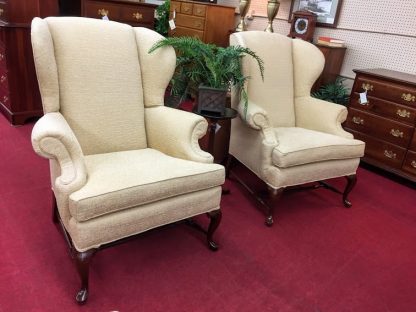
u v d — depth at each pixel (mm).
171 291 1479
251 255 1751
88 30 1695
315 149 1997
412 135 2582
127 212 1355
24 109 2969
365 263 1783
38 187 2129
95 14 3260
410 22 2889
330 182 2660
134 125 1811
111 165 1505
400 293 1604
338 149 2080
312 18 3289
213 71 1959
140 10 3512
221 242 1825
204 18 3883
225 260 1699
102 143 1709
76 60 1640
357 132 2918
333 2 3311
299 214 2176
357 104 2881
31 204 1957
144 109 1876
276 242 1873
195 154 1646
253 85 2268
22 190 2078
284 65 2434
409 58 2947
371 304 1523
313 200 2373
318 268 1708
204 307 1416
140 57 1851
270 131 2045
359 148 2164
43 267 1528
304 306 1475
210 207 1618
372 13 3094
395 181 2785
